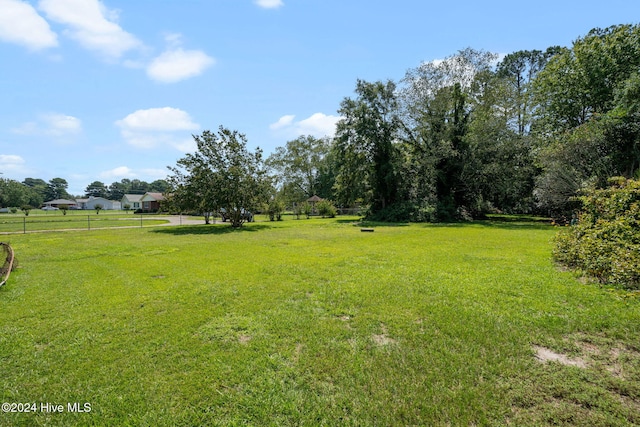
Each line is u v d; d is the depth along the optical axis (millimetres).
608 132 17344
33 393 2758
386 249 10281
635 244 5641
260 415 2449
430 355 3262
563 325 3908
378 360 3184
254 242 12508
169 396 2688
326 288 5715
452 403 2539
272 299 5168
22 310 4750
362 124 26312
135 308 4824
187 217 39906
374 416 2420
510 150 22609
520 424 2312
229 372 3023
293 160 52000
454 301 4871
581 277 6168
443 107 23844
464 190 26016
